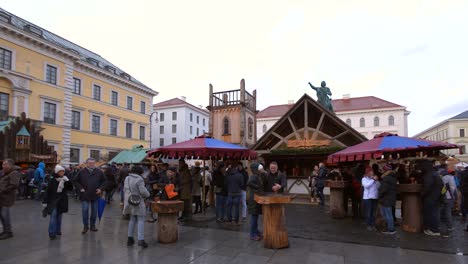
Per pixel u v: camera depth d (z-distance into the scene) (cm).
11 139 1833
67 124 2867
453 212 1067
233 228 808
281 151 1519
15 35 2409
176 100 6103
